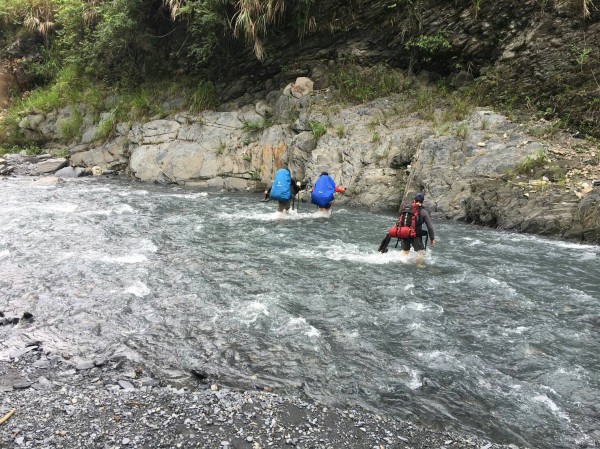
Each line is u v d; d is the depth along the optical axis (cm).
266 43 1750
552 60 1266
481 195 1043
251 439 330
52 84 2438
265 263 732
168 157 1659
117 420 344
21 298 579
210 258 754
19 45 2498
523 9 1332
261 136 1579
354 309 564
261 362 447
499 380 421
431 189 1127
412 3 1509
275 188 1077
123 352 459
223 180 1556
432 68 1555
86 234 886
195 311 553
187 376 423
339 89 1597
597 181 952
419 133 1304
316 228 973
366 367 440
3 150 2136
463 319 539
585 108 1175
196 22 1750
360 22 1616
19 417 341
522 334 504
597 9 1218
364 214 1134
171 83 2002
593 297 604
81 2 2169
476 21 1416
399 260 756
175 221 1020
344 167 1329
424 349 473
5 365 427
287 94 1633
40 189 1418
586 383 414
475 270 706
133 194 1380
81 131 2064
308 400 389
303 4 1608
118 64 2166
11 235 865
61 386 397
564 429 360
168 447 316
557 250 808
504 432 356
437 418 371
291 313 552
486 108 1323
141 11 1950
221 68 1883
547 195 970
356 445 332
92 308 555
